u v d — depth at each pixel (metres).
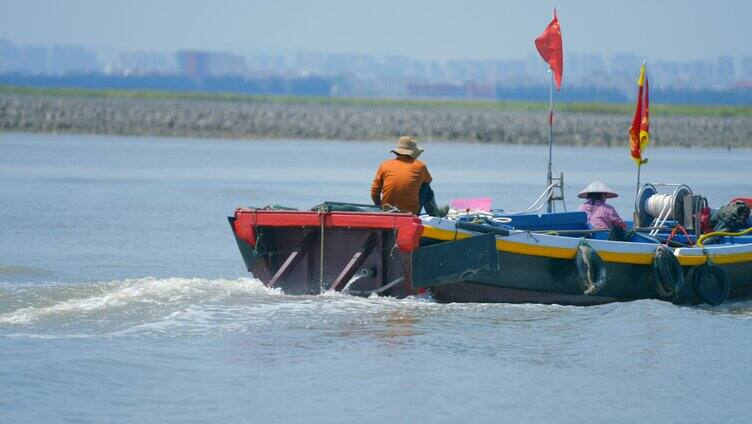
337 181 155.50
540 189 146.62
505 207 119.31
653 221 71.81
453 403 44.06
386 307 57.69
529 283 59.94
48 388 44.25
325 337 52.47
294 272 61.34
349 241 60.19
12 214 104.56
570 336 54.66
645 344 53.56
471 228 57.78
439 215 63.53
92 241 87.81
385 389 45.41
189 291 59.31
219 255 82.38
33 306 56.12
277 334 52.66
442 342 52.50
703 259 64.50
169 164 182.62
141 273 72.56
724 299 65.25
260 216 60.16
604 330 56.00
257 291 60.12
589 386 46.69
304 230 61.16
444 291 58.81
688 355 51.88
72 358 47.88
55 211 108.62
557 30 73.56
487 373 48.03
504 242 58.38
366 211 58.88
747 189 153.88
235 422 41.41
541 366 49.44
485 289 59.31
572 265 60.78
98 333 51.94
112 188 136.38
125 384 45.12
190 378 46.06
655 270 62.75
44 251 81.38
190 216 107.81
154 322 53.88
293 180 156.00
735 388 46.94
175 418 41.66
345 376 46.91
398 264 58.62
